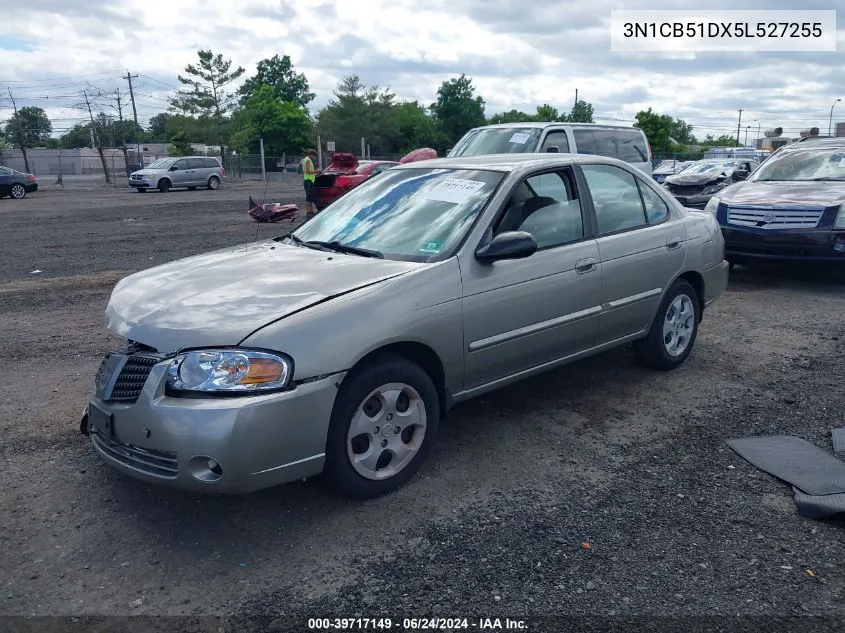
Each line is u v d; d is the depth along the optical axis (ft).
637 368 19.38
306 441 11.20
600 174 17.10
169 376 10.94
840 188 29.14
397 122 255.29
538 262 14.74
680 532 11.53
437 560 10.82
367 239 14.83
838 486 12.66
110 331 12.53
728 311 25.71
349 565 10.71
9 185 93.09
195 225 56.08
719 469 13.66
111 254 40.47
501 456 14.21
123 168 201.77
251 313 11.53
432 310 12.76
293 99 320.29
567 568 10.62
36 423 15.85
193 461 10.63
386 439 12.48
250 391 10.76
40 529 11.65
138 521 11.89
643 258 17.16
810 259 28.25
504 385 14.80
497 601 9.90
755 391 17.70
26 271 34.96
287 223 56.39
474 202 14.60
